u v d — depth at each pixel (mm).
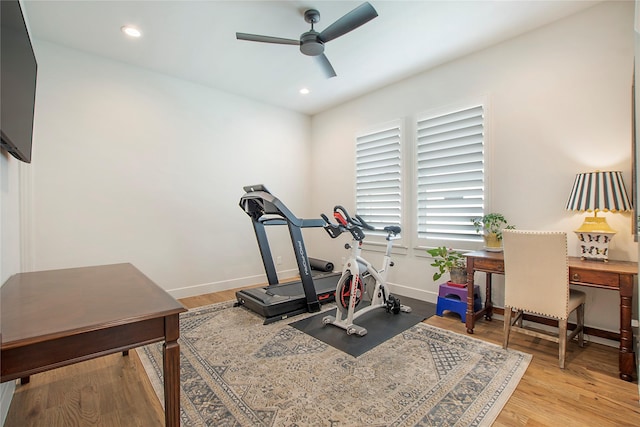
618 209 2146
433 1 2332
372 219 4188
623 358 1920
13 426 1528
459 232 3279
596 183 2240
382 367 2070
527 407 1665
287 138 4816
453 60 3285
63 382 1912
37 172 2816
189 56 3166
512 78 2879
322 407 1655
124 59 3227
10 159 1759
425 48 3031
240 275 4258
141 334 1064
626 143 2312
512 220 2891
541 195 2725
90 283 1494
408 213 3756
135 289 1386
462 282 3080
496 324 2846
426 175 3562
